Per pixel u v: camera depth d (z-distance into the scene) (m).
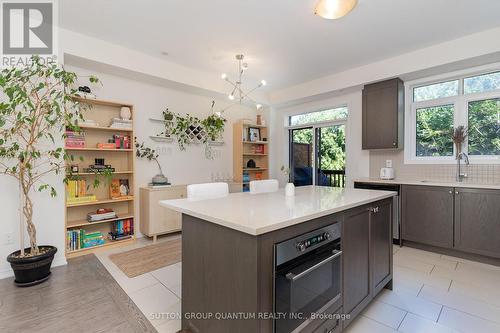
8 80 2.28
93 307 2.05
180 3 2.47
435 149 3.79
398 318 1.93
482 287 2.40
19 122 2.35
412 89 3.97
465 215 3.06
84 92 3.24
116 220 3.55
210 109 4.91
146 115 4.05
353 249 1.82
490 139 3.35
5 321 1.87
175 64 3.97
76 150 3.39
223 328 1.38
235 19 2.74
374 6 2.50
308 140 5.40
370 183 3.82
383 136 3.94
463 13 2.61
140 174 4.00
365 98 4.14
